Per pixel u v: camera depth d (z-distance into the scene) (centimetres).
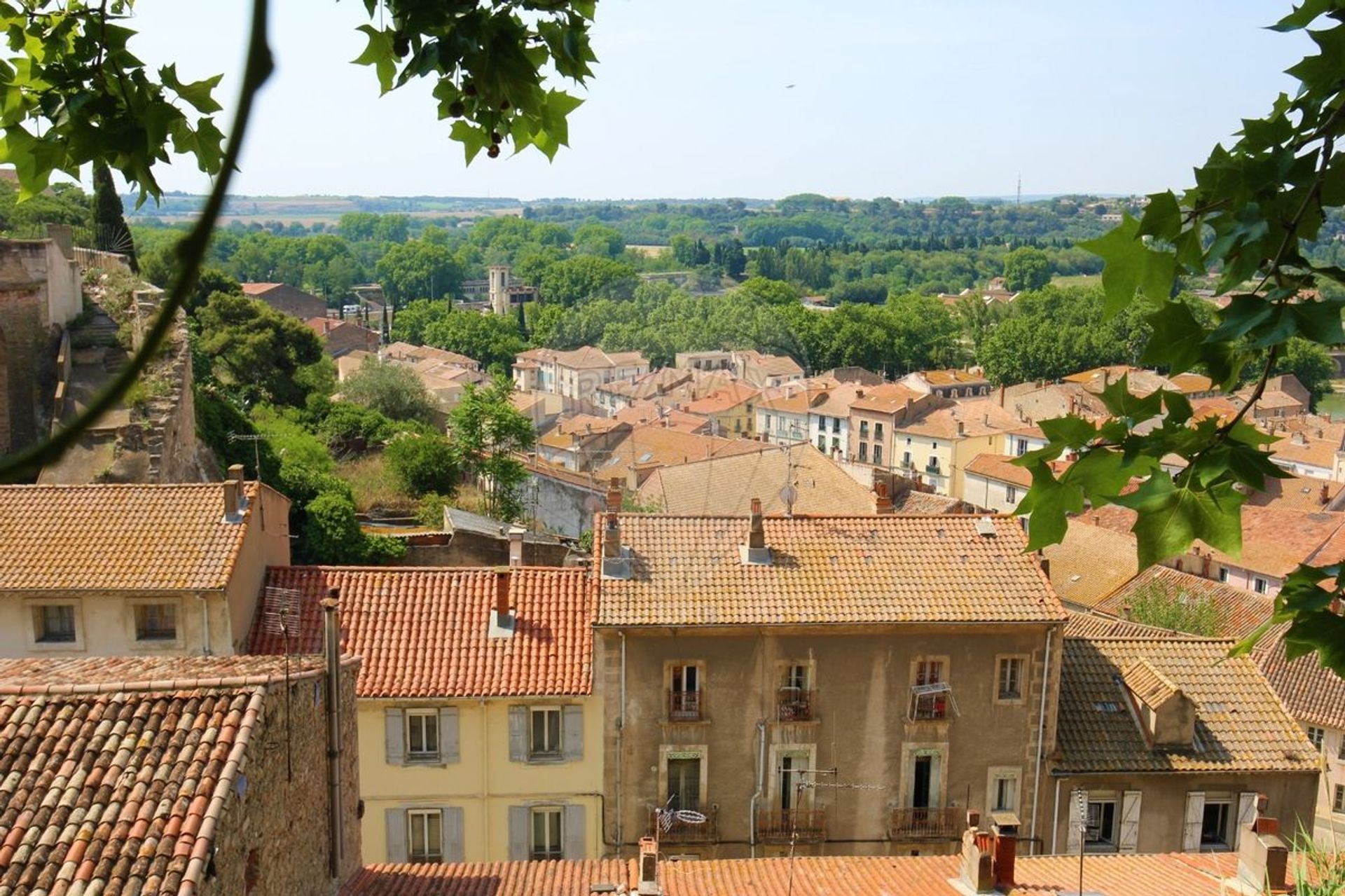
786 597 2811
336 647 1827
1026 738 2820
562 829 2764
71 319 4362
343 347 14450
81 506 2816
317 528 4309
